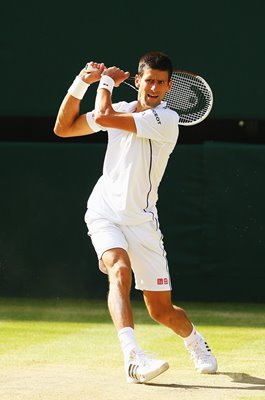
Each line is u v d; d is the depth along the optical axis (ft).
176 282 101.04
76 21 102.22
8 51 102.99
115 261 51.19
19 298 102.63
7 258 102.47
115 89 101.24
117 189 52.85
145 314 91.25
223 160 100.17
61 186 101.96
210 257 100.37
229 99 101.24
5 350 65.10
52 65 102.73
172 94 58.18
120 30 101.86
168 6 101.35
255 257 100.01
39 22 102.63
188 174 100.63
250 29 100.73
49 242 102.01
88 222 53.98
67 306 96.27
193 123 58.34
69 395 46.96
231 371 56.08
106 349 65.77
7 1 102.63
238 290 100.27
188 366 58.08
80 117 55.47
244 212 100.01
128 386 49.88
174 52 101.40
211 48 101.14
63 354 63.10
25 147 102.27
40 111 103.14
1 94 103.24
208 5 100.99
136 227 53.06
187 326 55.11
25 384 50.39
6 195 102.47
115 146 53.06
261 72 100.78
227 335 75.72
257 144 110.73
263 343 70.59
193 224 100.48
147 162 52.49
